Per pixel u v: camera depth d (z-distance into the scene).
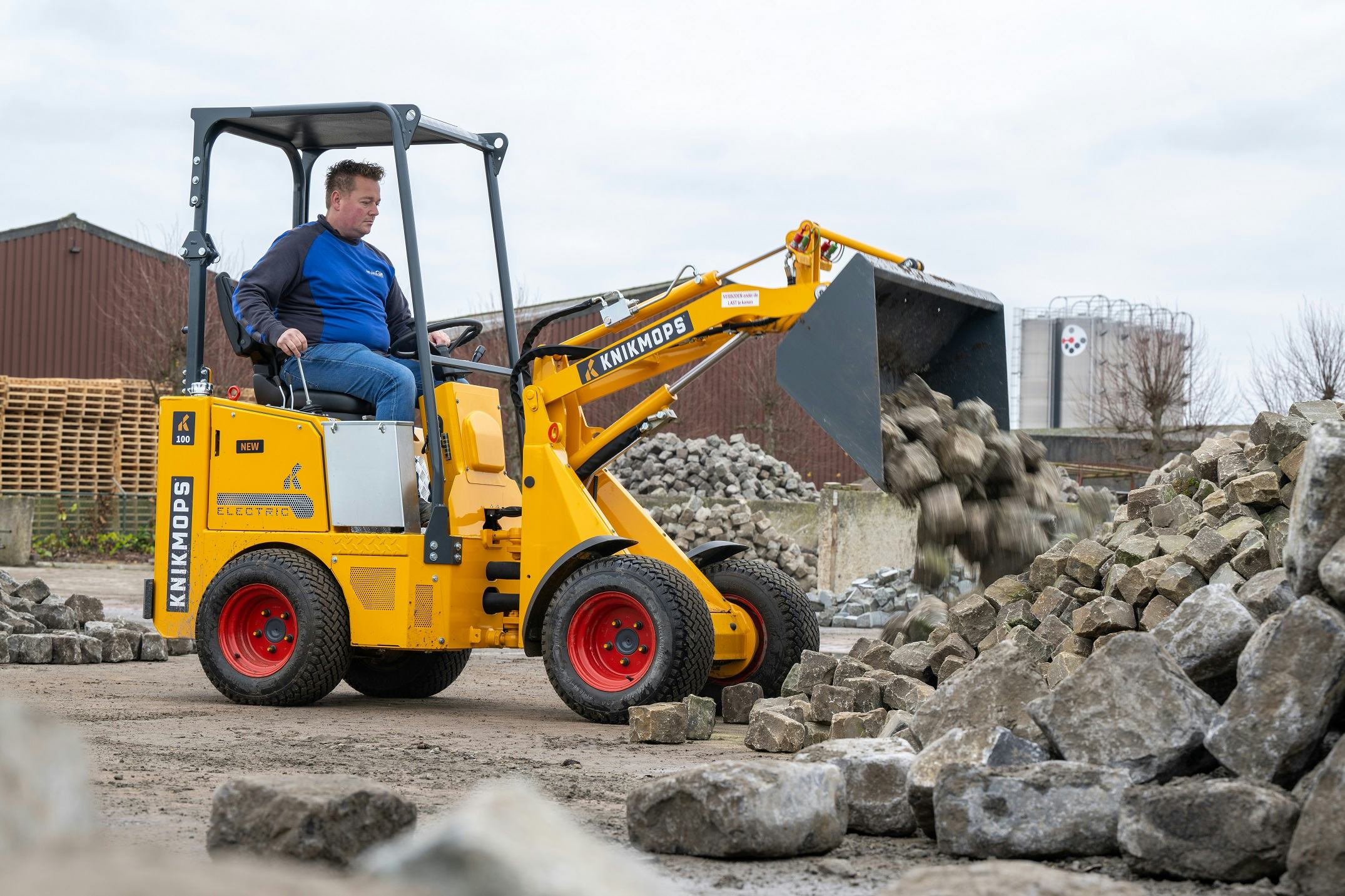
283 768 4.71
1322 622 3.30
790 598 6.94
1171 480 7.09
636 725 5.68
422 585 6.70
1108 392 34.62
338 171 7.29
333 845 2.99
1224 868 3.06
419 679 7.61
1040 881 2.41
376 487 6.79
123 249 28.06
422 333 6.74
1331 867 2.87
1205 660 3.86
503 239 7.64
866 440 5.90
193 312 7.30
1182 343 33.59
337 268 7.22
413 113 6.96
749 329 6.60
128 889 1.64
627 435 6.78
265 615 6.95
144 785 4.30
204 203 7.29
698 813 3.44
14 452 22.28
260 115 7.14
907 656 6.20
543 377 7.00
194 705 6.75
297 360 7.05
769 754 5.43
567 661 6.33
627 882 2.02
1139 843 3.16
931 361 7.23
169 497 7.21
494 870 1.89
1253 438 6.47
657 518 15.50
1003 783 3.36
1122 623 5.53
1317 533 3.56
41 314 27.47
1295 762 3.31
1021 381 39.38
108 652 9.17
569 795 4.28
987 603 6.12
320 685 6.75
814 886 3.16
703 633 6.18
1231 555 5.49
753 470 18.12
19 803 1.89
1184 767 3.54
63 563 20.58
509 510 7.03
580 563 6.54
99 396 23.22
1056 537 6.61
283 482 6.98
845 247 6.70
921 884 2.42
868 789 3.78
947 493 6.14
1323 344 28.80
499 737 5.74
